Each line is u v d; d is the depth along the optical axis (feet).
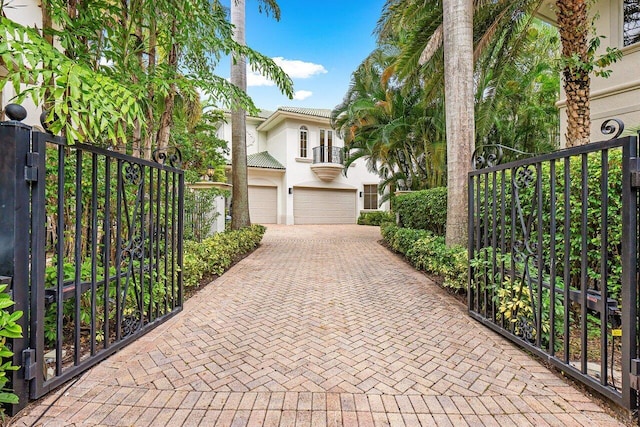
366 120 40.63
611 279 10.19
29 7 21.02
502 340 10.48
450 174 18.01
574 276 11.38
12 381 6.61
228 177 56.34
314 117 64.08
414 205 29.32
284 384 7.94
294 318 12.64
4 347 6.13
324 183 68.33
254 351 9.73
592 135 25.54
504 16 22.98
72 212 11.55
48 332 8.94
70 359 8.95
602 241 7.25
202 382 7.98
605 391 7.03
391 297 15.53
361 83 40.75
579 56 18.34
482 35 23.40
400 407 7.04
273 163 66.03
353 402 7.22
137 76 12.99
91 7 11.46
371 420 6.62
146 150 15.57
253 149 70.18
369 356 9.44
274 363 9.00
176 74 15.21
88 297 10.09
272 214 66.59
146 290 11.62
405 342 10.41
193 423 6.49
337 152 68.39
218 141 45.44
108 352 9.07
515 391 7.61
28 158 6.88
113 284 10.51
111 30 12.25
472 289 13.06
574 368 7.92
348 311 13.48
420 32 24.36
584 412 6.85
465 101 17.72
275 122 66.18
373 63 37.58
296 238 41.39
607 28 24.71
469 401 7.25
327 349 9.91
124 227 12.59
